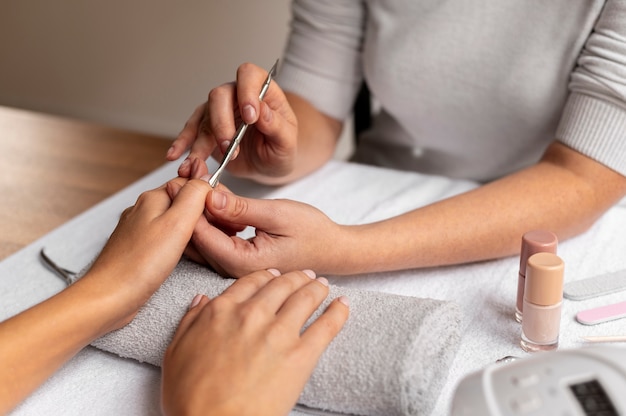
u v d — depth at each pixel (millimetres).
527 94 952
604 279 777
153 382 680
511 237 823
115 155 1129
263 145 932
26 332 639
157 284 685
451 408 542
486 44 957
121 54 2320
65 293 667
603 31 856
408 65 1007
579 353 526
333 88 1076
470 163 1070
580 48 901
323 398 629
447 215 819
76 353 691
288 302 655
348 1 1049
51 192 1034
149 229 689
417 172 1134
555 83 934
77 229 920
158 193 729
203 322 641
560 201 838
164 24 2213
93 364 704
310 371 619
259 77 866
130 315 688
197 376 595
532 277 673
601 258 825
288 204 750
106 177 1069
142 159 1116
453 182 990
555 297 674
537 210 831
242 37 2123
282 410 590
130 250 684
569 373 510
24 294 807
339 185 996
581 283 773
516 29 936
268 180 980
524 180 855
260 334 621
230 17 2111
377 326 648
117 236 703
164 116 2346
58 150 1147
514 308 754
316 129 1039
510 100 969
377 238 789
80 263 852
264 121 872
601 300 753
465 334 724
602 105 841
